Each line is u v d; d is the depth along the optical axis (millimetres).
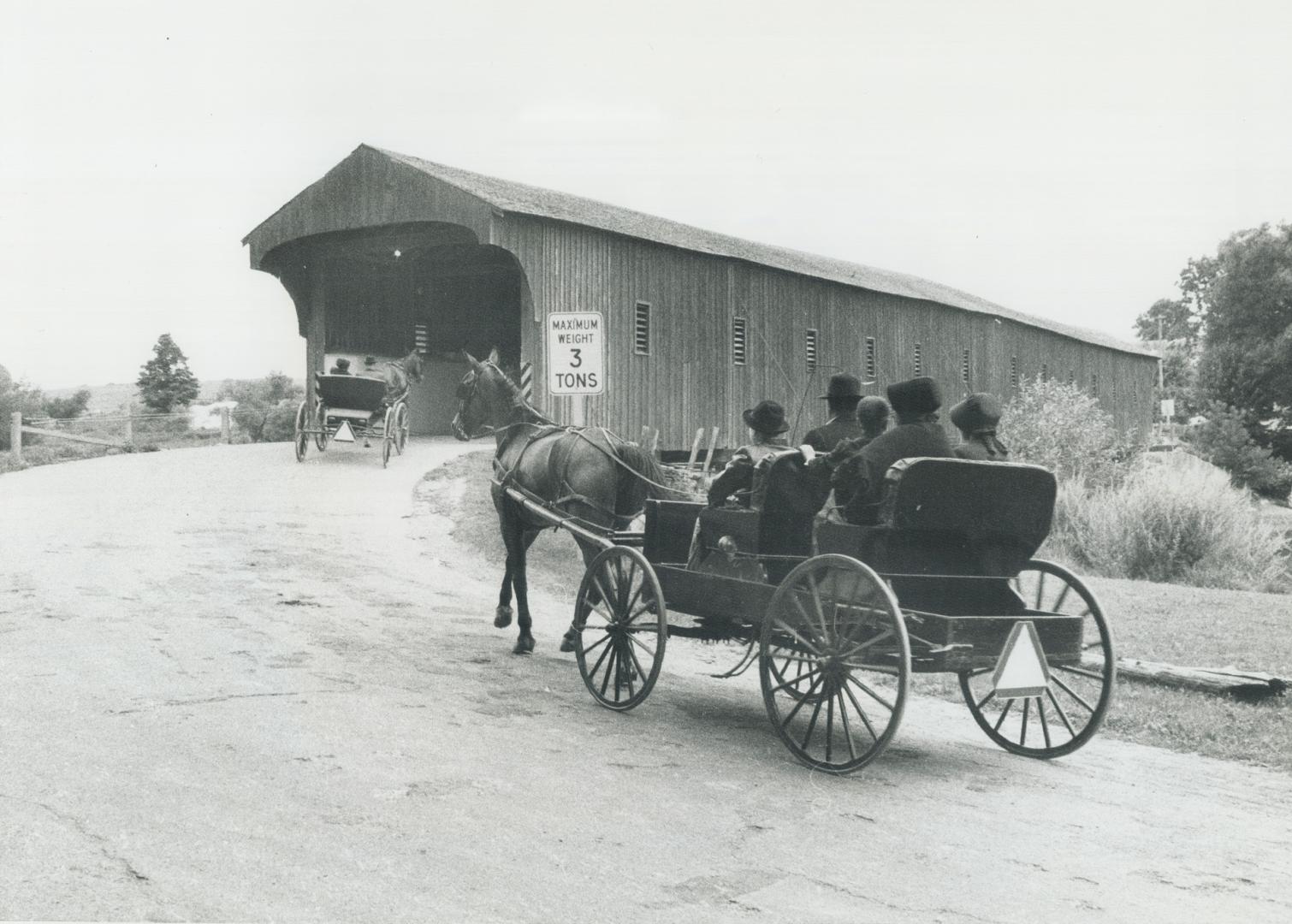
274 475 20375
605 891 3904
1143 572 15898
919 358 37594
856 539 5875
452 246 27594
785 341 30578
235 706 6207
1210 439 49625
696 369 26969
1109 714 7102
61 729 5559
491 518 16125
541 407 22281
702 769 5566
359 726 5961
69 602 9289
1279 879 4328
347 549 13555
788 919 3746
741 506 6773
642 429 24953
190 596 9930
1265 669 8242
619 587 6887
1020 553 6133
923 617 5461
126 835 4176
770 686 5871
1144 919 3867
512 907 3725
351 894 3754
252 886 3781
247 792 4742
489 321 30766
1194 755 6367
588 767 5477
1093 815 5090
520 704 6801
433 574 12438
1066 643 5828
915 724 7012
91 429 34750
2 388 53312
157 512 15797
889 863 4332
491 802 4820
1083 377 50969
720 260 27875
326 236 25453
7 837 4098
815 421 31922
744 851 4387
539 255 22422
